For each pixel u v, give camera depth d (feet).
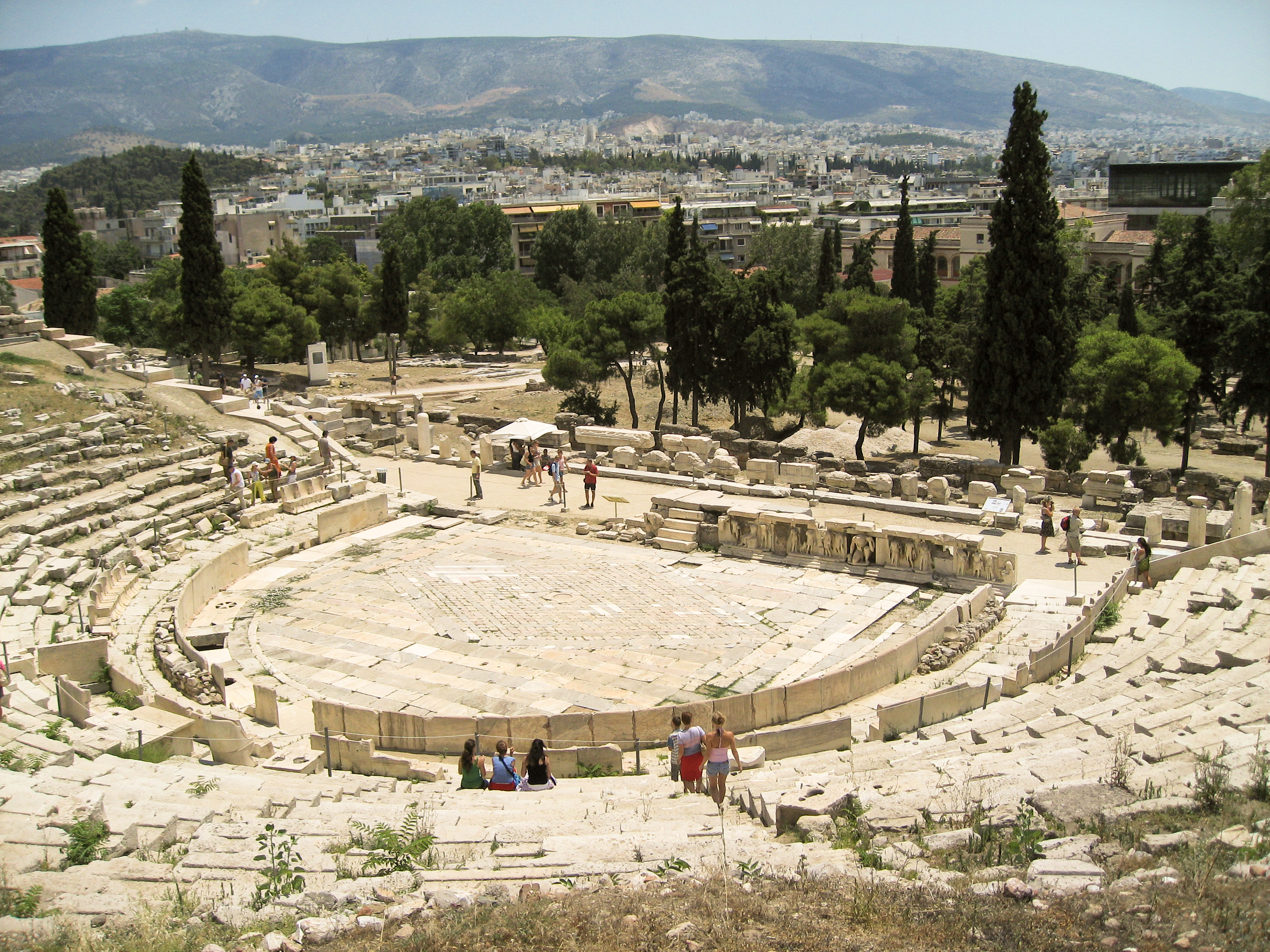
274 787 57.72
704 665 86.12
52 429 126.21
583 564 111.96
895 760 58.29
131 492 118.11
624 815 51.55
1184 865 37.09
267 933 38.11
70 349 160.15
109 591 97.14
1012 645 83.66
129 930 38.40
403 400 169.89
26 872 43.75
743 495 131.03
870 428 197.26
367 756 68.08
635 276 377.71
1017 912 35.19
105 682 80.79
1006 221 147.74
